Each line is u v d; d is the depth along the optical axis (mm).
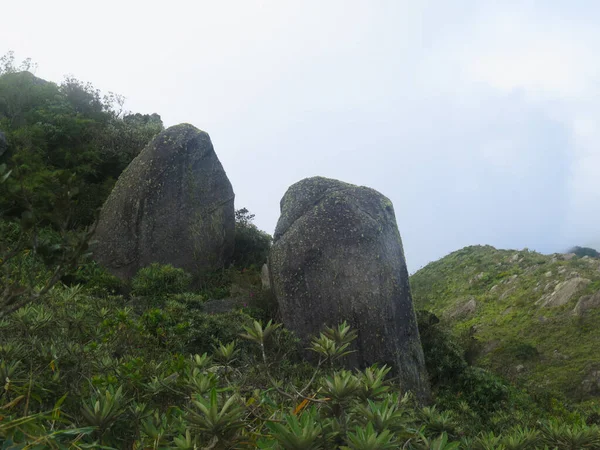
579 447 1461
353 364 10953
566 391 21125
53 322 2615
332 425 1169
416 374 11148
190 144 15789
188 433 1088
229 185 16797
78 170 17688
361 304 11227
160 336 4656
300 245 11734
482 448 1429
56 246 1178
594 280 31703
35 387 1554
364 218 11844
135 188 15070
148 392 1713
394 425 1170
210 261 15672
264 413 1427
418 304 40469
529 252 44844
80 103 22859
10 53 24281
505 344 27562
